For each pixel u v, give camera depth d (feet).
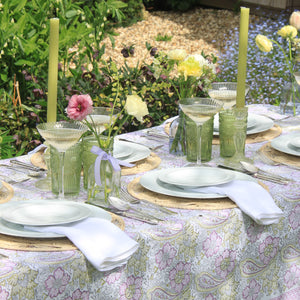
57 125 5.64
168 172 6.27
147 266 4.94
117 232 4.75
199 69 6.82
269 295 6.06
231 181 6.00
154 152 7.61
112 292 4.71
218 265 5.47
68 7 14.16
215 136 8.37
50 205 5.24
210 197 5.65
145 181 6.15
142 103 5.62
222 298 5.61
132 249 4.64
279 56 19.08
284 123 9.16
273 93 17.71
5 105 11.76
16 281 4.17
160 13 38.63
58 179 5.78
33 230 4.74
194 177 6.17
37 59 12.91
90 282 4.57
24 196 5.90
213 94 7.36
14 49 12.88
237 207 5.61
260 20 30.89
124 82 12.53
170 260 5.08
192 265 5.27
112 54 29.09
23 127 11.98
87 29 13.21
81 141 6.12
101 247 4.53
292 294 6.32
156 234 4.96
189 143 7.19
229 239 5.52
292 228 6.12
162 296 5.09
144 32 33.78
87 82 12.57
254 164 7.10
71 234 4.62
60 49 13.43
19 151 11.37
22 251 4.50
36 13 13.75
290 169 6.93
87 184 5.88
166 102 12.94
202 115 6.48
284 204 5.97
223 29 34.83
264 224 5.61
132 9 34.86
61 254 4.47
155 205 5.57
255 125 8.59
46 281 4.31
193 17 37.60
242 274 5.73
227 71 19.90
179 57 7.10
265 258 5.90
